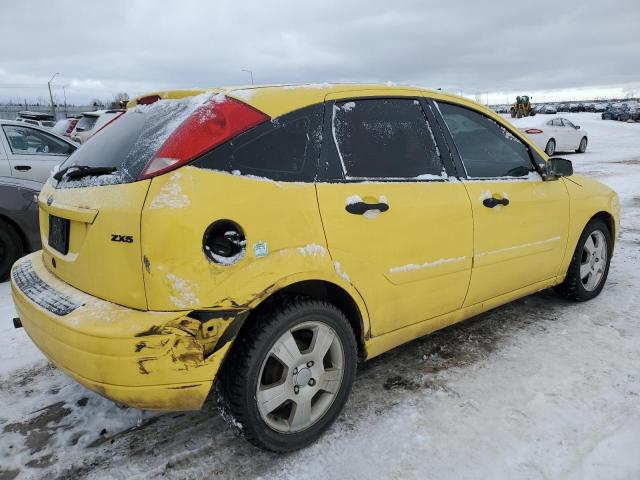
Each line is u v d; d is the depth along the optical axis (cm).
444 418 267
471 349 345
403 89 301
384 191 266
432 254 286
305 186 239
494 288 334
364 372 317
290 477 229
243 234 216
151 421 273
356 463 236
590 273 423
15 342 373
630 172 1316
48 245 269
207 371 209
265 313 228
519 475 226
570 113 6381
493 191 322
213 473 233
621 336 359
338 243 245
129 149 233
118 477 231
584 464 231
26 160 680
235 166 221
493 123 350
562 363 322
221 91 242
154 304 202
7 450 251
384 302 268
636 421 261
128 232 203
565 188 384
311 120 252
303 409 243
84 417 278
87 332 200
